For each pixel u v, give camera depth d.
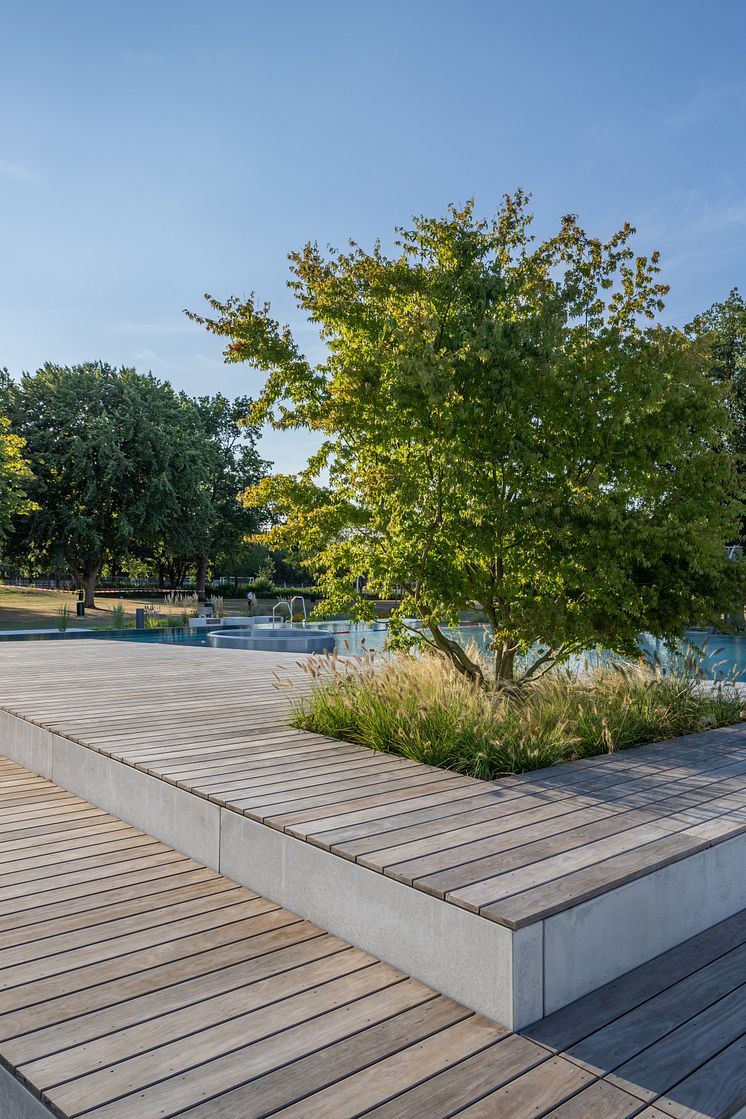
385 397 6.05
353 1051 2.34
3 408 31.50
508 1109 2.07
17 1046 2.33
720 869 3.36
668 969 2.92
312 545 7.08
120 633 23.70
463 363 5.86
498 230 6.54
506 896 2.66
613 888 2.82
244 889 3.70
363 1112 2.05
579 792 4.08
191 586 53.25
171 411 33.28
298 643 15.72
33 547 33.28
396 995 2.70
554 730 5.11
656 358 5.96
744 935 3.23
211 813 3.95
